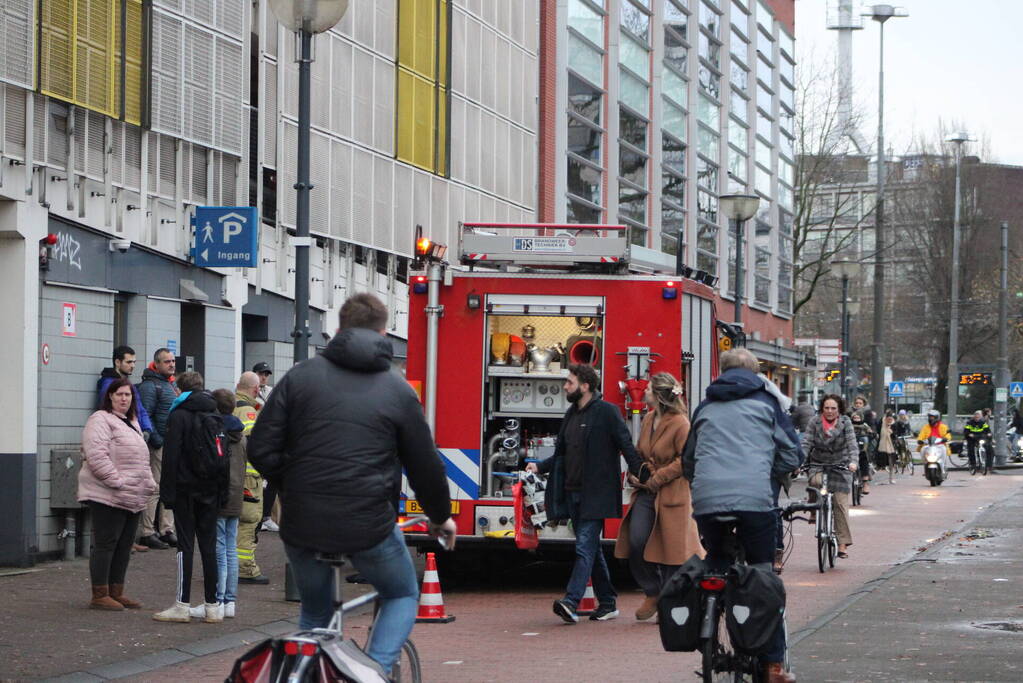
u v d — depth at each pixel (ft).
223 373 66.74
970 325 231.30
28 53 49.03
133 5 56.85
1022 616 39.27
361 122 85.56
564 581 50.29
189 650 33.88
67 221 52.60
